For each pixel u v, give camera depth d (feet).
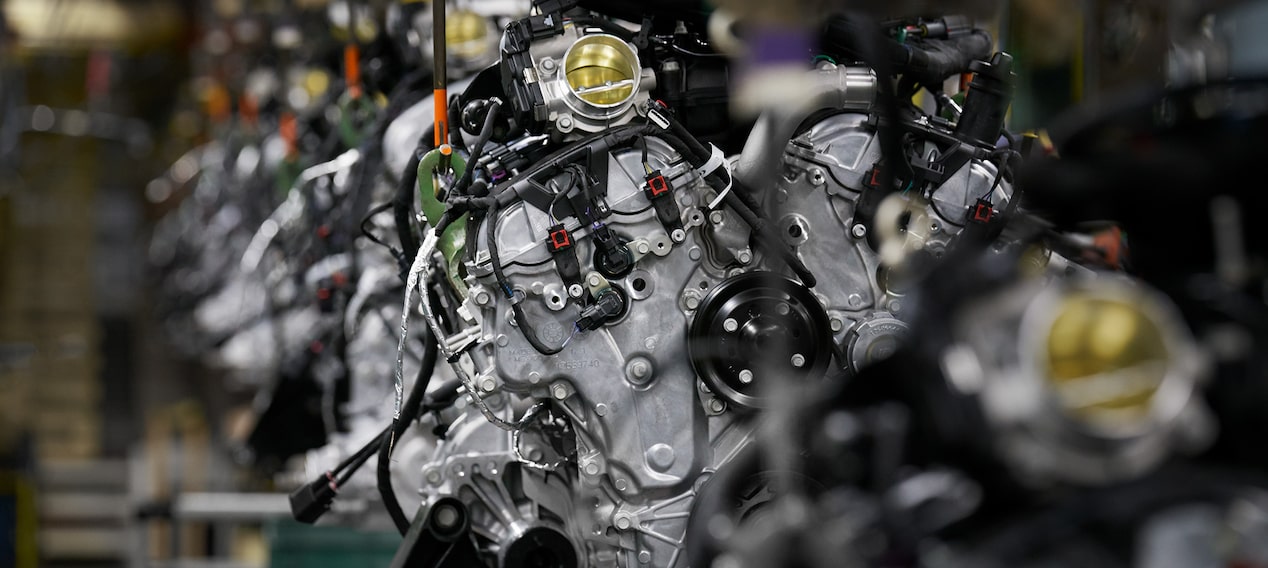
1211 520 6.42
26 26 53.83
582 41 12.09
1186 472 6.63
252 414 29.35
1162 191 7.69
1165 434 6.40
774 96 9.38
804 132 12.25
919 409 7.41
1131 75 11.02
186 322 43.65
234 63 44.91
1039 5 12.17
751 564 7.82
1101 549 6.50
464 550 13.34
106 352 54.60
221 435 36.42
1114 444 6.34
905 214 12.24
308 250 22.58
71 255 60.29
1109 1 11.12
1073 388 6.31
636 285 11.96
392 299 19.08
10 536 29.81
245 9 39.99
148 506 24.59
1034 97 12.53
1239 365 6.95
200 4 55.06
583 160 11.88
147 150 63.05
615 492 12.19
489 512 13.57
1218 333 7.07
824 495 8.23
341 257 20.43
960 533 6.95
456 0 17.70
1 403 45.96
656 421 11.99
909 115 12.75
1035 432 6.36
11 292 58.08
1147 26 10.72
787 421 8.36
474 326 12.15
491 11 17.63
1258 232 7.56
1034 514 6.73
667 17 12.80
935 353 7.14
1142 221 7.89
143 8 57.11
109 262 61.31
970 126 12.42
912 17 12.90
